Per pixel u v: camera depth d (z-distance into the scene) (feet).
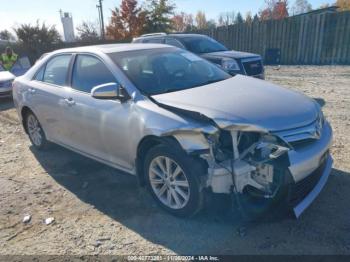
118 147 12.55
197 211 10.56
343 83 33.88
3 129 23.77
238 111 10.08
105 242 10.32
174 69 13.83
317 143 10.46
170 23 101.14
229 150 9.95
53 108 15.48
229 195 10.01
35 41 78.13
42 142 17.97
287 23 58.13
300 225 10.37
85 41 86.48
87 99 13.44
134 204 12.34
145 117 11.07
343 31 51.31
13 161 17.33
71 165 16.31
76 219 11.64
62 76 15.39
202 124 9.89
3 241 10.67
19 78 18.84
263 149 9.64
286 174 9.50
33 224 11.50
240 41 66.95
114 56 13.48
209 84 13.04
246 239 9.93
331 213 10.84
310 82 35.68
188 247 9.82
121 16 98.84
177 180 10.92
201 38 32.83
